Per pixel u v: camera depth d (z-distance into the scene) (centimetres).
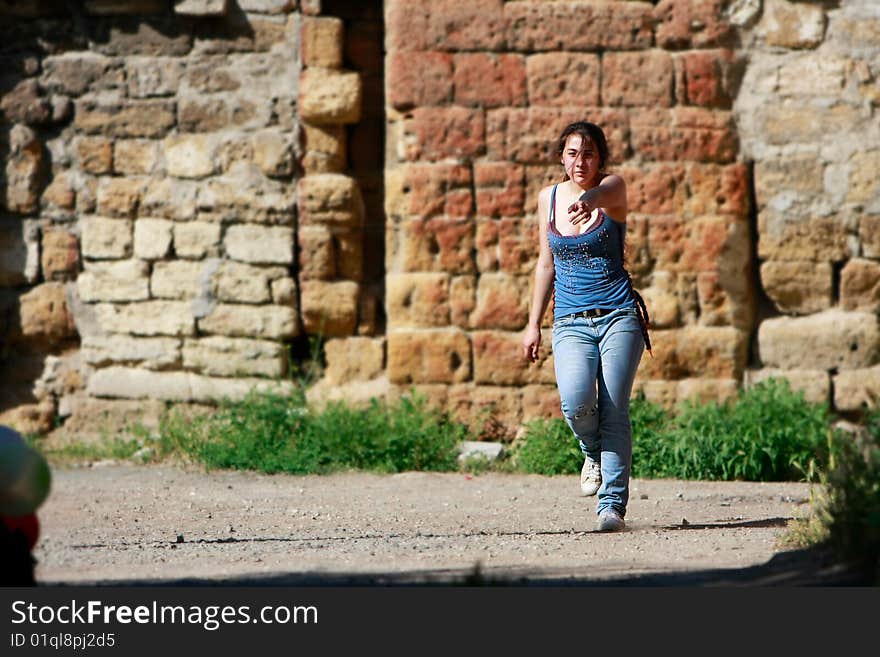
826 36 4041
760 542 2259
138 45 4244
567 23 4031
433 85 4034
